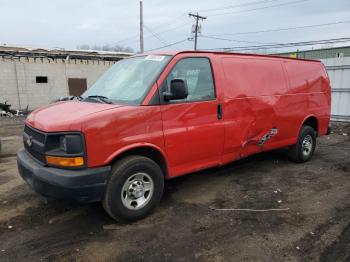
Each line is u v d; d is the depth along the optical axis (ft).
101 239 11.76
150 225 12.79
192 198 15.53
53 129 11.43
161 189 13.64
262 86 17.56
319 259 10.50
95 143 11.46
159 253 10.85
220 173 19.42
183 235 12.02
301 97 20.31
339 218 13.44
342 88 45.78
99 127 11.50
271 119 18.16
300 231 12.32
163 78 13.34
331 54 71.20
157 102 13.00
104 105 12.80
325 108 22.77
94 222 13.03
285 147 20.97
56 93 73.51
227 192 16.34
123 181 12.29
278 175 19.20
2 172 19.90
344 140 31.53
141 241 11.60
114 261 10.43
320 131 22.76
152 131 12.87
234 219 13.32
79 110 12.46
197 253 10.85
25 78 68.90
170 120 13.39
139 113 12.44
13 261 10.44
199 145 14.58
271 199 15.48
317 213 13.93
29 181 12.54
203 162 15.14
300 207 14.55
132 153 12.92
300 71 20.48
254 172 19.72
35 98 70.64
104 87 15.06
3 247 11.23
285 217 13.52
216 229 12.47
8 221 13.14
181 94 12.78
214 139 15.14
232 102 15.79
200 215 13.69
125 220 12.71
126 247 11.21
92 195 11.59
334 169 20.62
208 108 14.74
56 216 13.57
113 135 11.84
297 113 20.17
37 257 10.65
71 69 75.20
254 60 17.48
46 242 11.57
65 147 11.30
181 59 14.10
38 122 12.41
